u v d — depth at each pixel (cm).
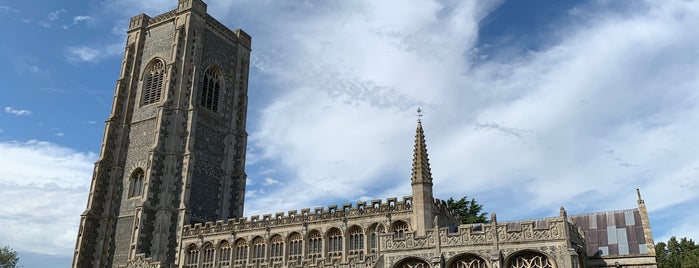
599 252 5384
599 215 5712
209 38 10219
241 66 10831
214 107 9975
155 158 8688
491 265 4488
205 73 9938
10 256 8381
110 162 9388
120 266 7750
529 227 4516
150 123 9412
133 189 9081
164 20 10206
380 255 4947
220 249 7781
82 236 8656
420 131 6203
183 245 8112
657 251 9294
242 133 10269
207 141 9512
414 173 5978
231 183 9775
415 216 5797
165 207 8388
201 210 8906
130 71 10150
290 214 7400
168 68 9475
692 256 8162
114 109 9725
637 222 5438
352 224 6906
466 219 8988
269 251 7350
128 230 8712
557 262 4322
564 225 4403
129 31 10525
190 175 8731
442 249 4725
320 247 7044
